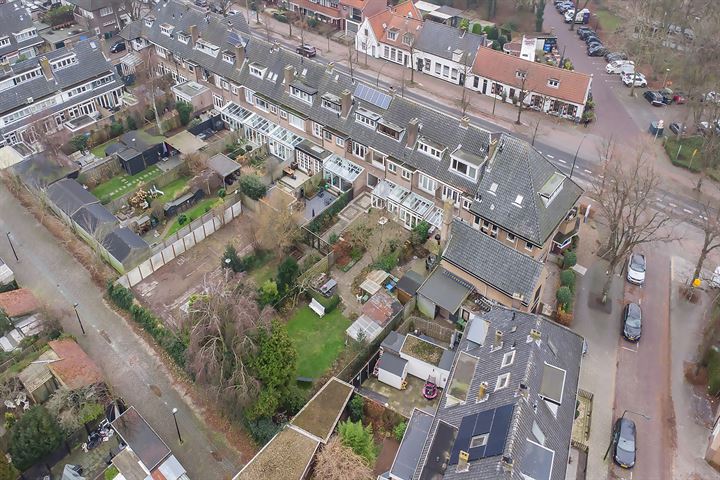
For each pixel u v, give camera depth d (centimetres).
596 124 9400
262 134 8569
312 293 6438
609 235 7238
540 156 6562
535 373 4322
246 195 7562
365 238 6994
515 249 6297
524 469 3756
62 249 7238
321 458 4575
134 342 6131
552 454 3869
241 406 4956
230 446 5231
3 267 6669
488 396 4366
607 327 6172
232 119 9019
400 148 7275
